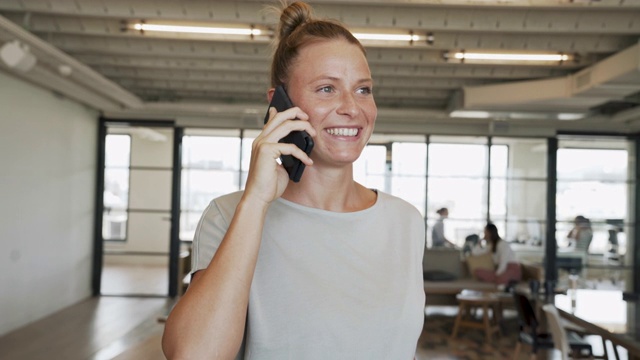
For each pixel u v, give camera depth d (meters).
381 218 1.24
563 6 4.30
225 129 10.30
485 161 10.26
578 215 10.23
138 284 10.11
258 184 1.02
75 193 9.20
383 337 1.11
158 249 10.22
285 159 1.07
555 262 10.20
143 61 6.94
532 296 5.89
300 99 1.14
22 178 7.39
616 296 5.59
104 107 9.38
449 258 9.41
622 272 10.22
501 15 4.99
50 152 8.21
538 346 5.32
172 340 0.96
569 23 4.98
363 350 1.09
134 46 6.21
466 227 10.25
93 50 6.29
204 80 8.16
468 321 7.81
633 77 5.54
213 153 10.31
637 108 8.52
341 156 1.14
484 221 10.24
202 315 0.95
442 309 9.49
